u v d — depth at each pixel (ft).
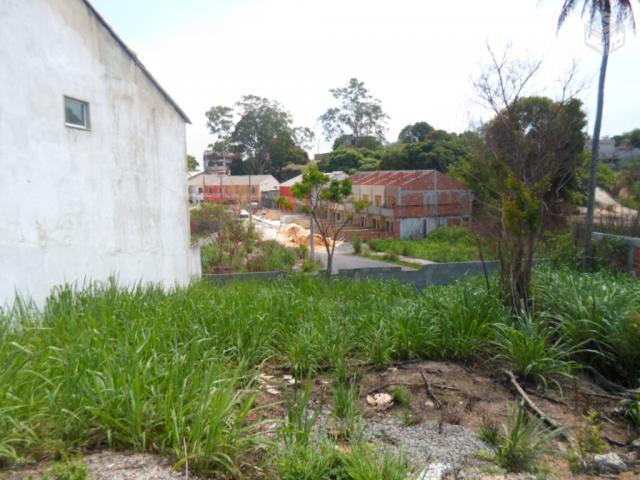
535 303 21.48
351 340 19.02
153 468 9.73
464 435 13.15
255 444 11.04
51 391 11.34
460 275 53.42
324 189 54.85
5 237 20.02
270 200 214.07
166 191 36.06
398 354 18.89
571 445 12.71
